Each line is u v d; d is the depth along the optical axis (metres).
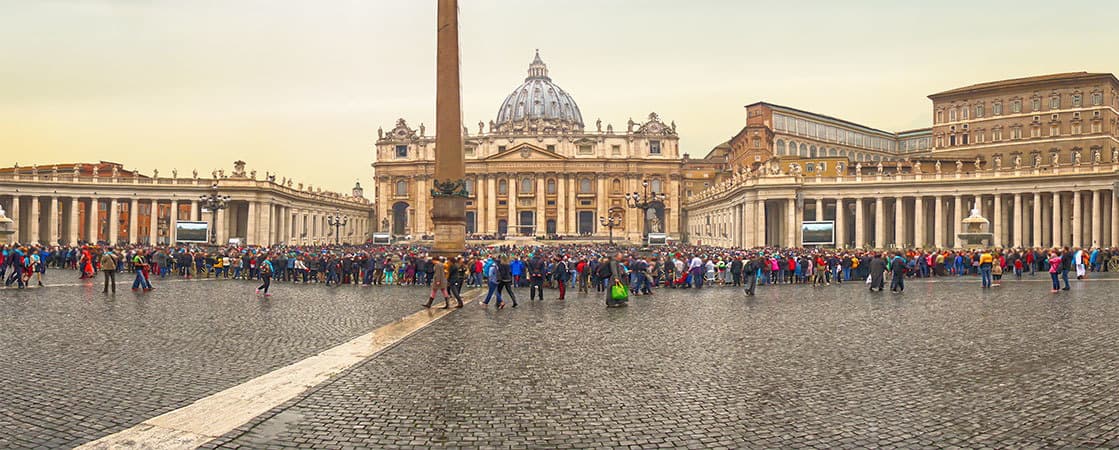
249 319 19.31
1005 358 13.15
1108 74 94.50
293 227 103.69
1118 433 8.57
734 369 12.50
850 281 38.06
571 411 9.80
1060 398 10.19
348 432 8.84
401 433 8.82
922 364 12.73
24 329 16.64
